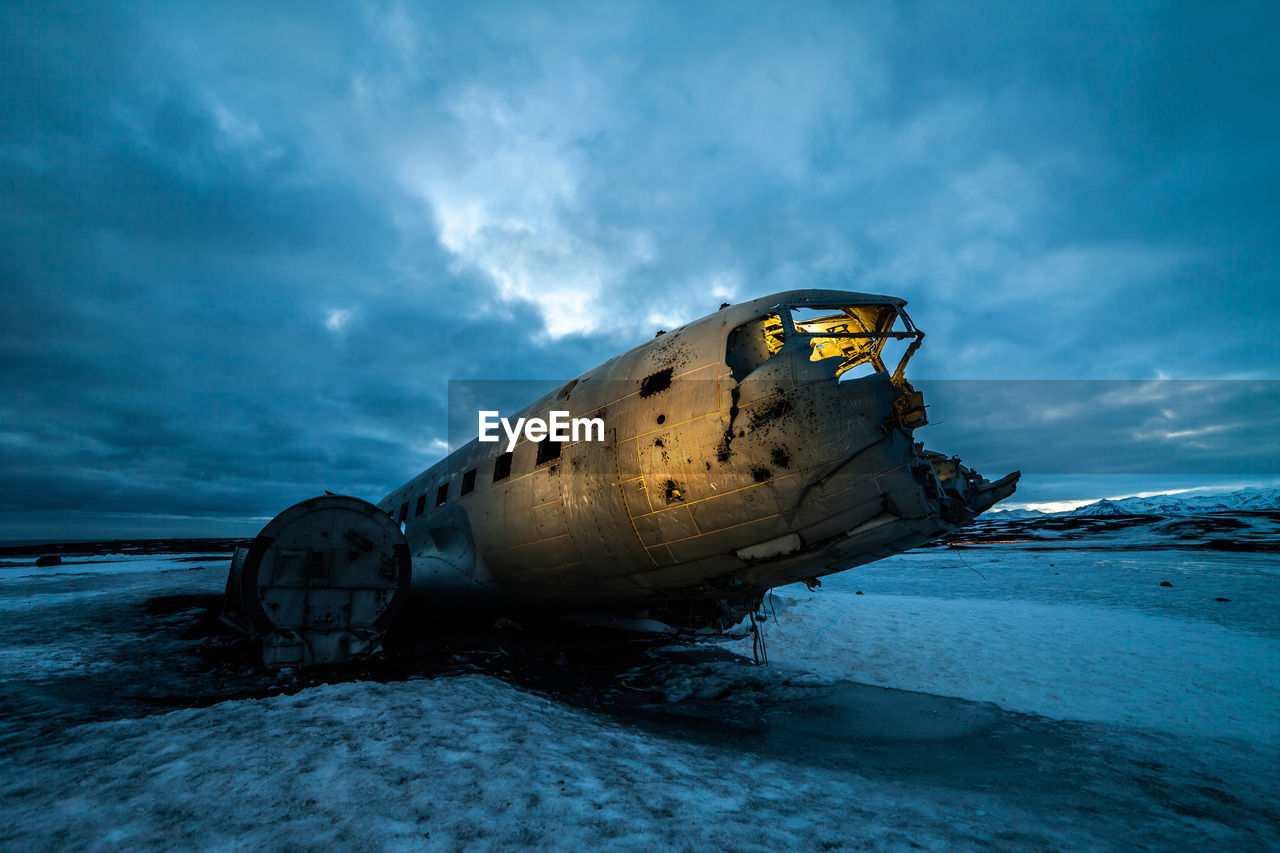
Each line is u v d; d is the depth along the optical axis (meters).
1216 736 6.15
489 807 3.46
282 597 7.17
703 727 6.13
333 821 3.19
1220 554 37.50
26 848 2.86
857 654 10.34
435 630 10.23
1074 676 8.88
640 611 10.68
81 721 5.21
